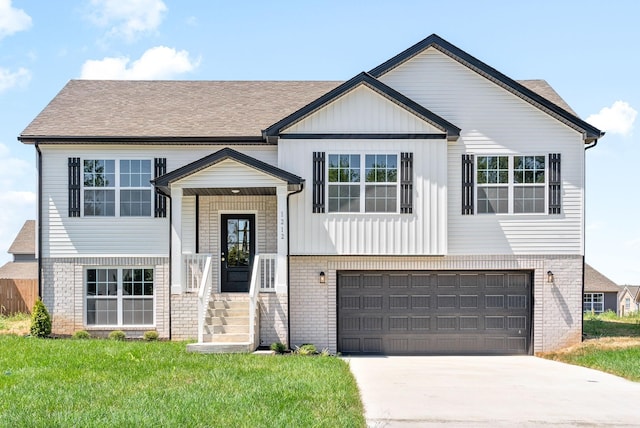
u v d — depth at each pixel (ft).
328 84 71.82
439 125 56.95
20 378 36.24
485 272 59.16
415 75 59.77
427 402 33.99
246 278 60.80
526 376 44.06
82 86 70.59
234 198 60.90
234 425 27.09
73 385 34.53
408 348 58.90
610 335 63.72
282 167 57.06
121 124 61.57
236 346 50.19
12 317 82.17
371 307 59.11
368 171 57.16
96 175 60.13
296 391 33.78
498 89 59.47
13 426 26.61
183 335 56.29
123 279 60.54
